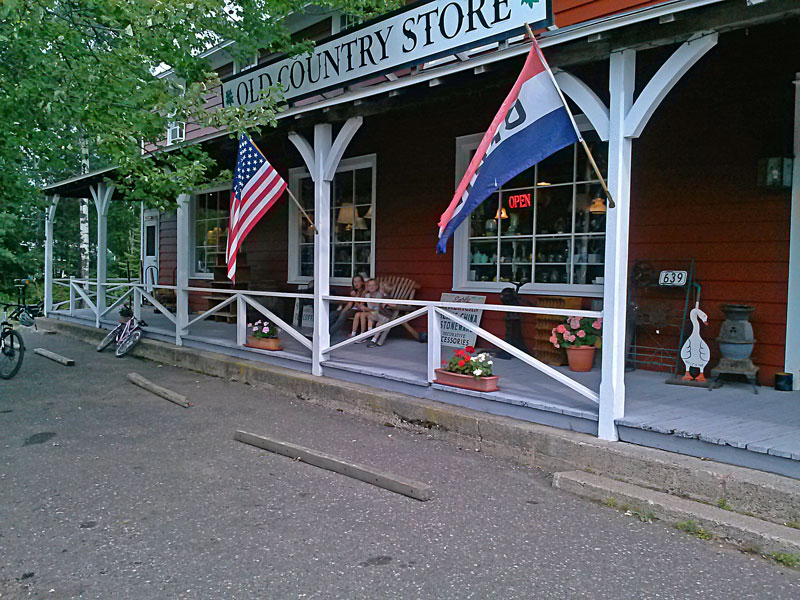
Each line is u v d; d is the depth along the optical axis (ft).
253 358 27.37
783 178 17.57
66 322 43.57
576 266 23.24
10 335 28.25
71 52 22.95
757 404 16.22
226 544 11.82
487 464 16.15
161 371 29.55
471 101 25.81
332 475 15.61
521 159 14.87
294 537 12.09
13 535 12.26
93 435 19.17
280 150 35.01
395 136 29.30
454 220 14.83
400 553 11.41
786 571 10.68
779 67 17.87
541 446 15.74
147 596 10.01
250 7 26.91
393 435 18.72
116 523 12.78
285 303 35.29
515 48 16.05
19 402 23.56
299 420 20.52
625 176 14.82
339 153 22.47
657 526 12.46
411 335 29.25
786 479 12.10
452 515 13.07
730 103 18.94
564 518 12.87
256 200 22.16
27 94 23.44
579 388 15.65
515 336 23.85
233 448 17.84
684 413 15.31
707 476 12.67
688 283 19.56
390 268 29.78
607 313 14.94
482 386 18.20
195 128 41.57
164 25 23.57
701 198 19.60
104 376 28.50
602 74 18.28
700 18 13.21
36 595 10.07
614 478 14.17
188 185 25.08
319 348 23.54
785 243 17.95
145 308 47.83
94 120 23.13
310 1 28.86
